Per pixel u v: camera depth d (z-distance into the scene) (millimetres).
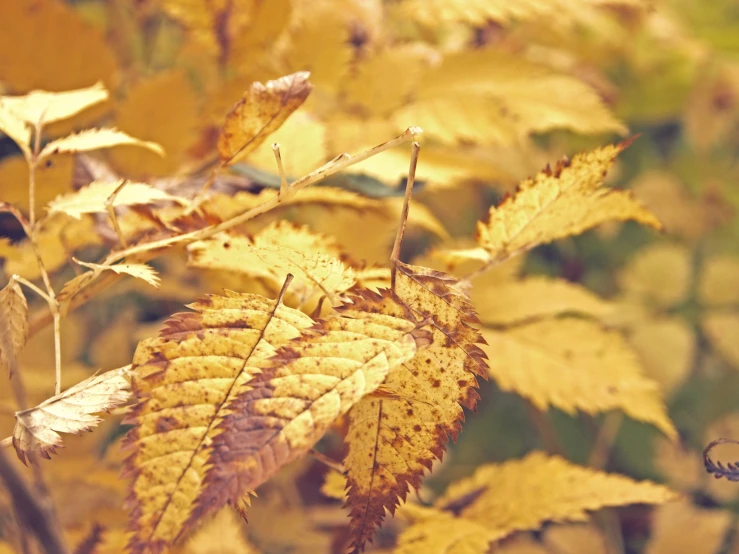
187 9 725
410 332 519
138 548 491
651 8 776
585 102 722
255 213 546
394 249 533
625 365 683
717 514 973
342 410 498
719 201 1271
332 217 753
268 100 568
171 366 513
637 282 1190
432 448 525
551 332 692
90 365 945
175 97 710
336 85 752
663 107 1168
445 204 1051
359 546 521
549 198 581
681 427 1221
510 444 1212
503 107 726
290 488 882
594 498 632
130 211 612
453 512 643
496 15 768
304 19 770
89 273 550
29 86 706
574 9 758
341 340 512
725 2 1149
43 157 577
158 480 499
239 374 515
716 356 1239
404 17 814
